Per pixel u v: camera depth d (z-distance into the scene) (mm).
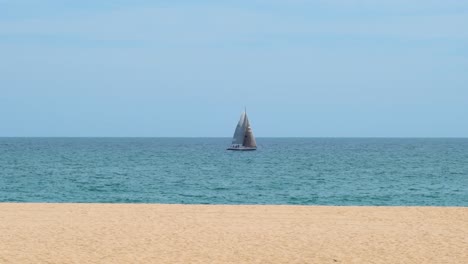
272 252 14953
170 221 20328
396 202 39844
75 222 19875
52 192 45156
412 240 16781
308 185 51406
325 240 16750
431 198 42188
